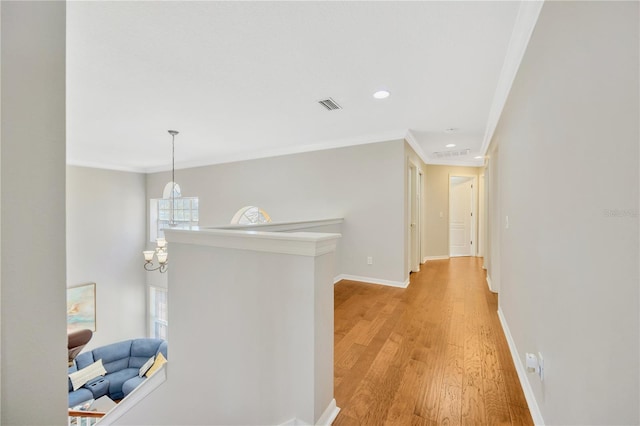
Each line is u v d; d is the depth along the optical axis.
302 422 1.43
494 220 3.79
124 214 6.87
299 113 3.24
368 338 2.46
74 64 2.16
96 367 5.55
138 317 7.07
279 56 2.07
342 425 1.49
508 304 2.42
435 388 1.78
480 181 6.69
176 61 2.13
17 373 0.46
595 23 0.92
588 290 0.97
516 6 1.56
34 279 0.47
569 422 1.12
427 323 2.77
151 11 1.59
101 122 3.52
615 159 0.82
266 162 5.27
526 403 1.64
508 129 2.42
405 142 4.05
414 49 1.98
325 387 1.50
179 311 1.94
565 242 1.16
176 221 6.98
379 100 2.87
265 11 1.61
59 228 0.50
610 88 0.84
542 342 1.44
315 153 4.73
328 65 2.20
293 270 1.45
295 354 1.45
